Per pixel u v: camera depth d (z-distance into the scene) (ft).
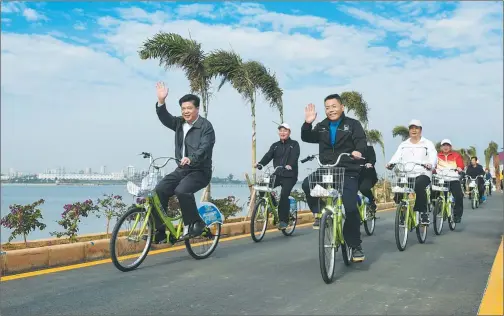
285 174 28.91
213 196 37.60
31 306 14.37
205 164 20.98
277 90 44.01
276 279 17.71
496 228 33.96
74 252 20.83
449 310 13.76
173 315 13.55
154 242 20.43
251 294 15.62
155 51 36.35
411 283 16.94
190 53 36.83
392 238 28.91
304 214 39.55
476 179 58.70
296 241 27.78
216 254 23.16
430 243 26.55
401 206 24.03
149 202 19.90
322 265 16.55
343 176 17.52
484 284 16.78
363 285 16.70
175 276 18.25
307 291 15.94
